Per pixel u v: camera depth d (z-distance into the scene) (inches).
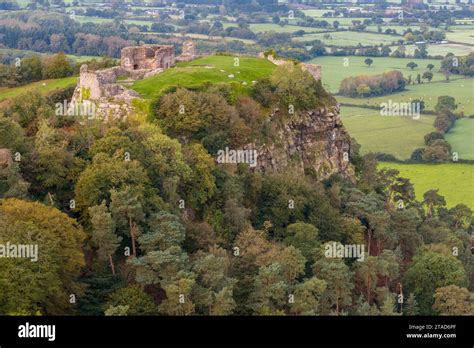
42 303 3722.9
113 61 7746.1
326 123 6496.1
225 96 5728.3
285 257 4483.3
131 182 4475.9
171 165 4788.4
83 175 4473.4
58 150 4672.7
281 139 5989.2
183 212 4788.4
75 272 3929.6
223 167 5246.1
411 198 7362.2
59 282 3663.9
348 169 6776.6
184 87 5639.8
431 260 5068.9
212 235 4665.4
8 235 3651.6
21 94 5693.9
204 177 4911.4
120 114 5329.7
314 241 4953.3
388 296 4633.4
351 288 4490.7
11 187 4318.4
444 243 5866.1
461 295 4697.3
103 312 3865.7
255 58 7308.1
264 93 6072.8
